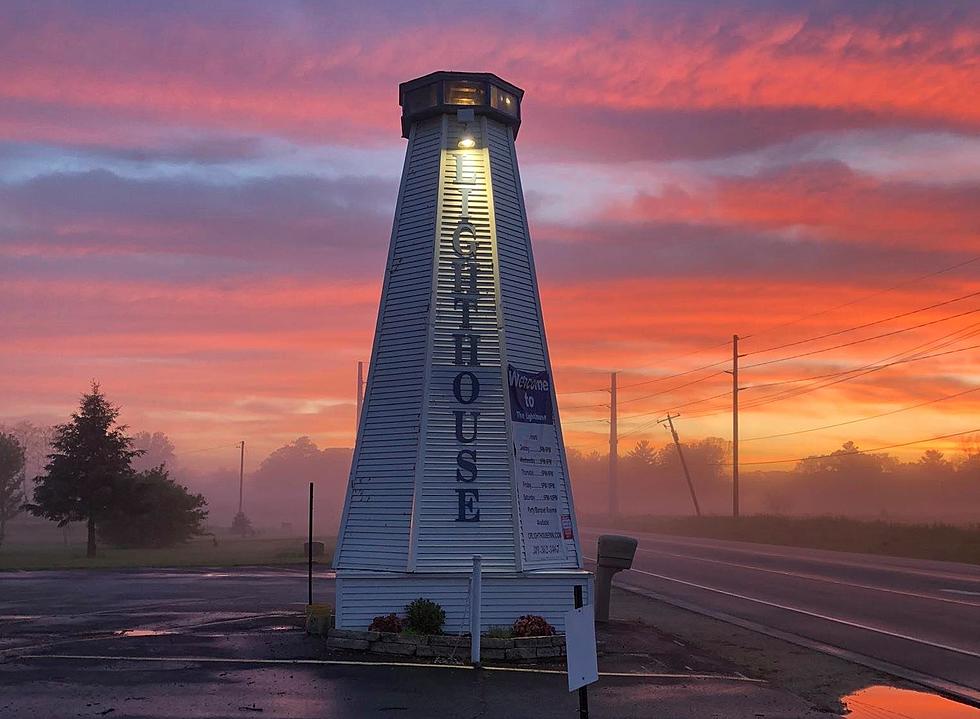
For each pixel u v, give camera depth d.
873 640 17.22
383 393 16.86
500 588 15.49
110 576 28.97
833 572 32.44
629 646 15.67
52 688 11.55
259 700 10.99
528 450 16.62
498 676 12.58
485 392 16.55
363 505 16.44
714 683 12.77
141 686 11.69
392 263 17.58
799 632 18.23
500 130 18.25
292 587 24.81
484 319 16.89
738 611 21.64
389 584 15.23
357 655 13.84
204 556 42.50
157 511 55.38
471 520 15.91
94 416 49.81
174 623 17.16
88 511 49.00
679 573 32.75
